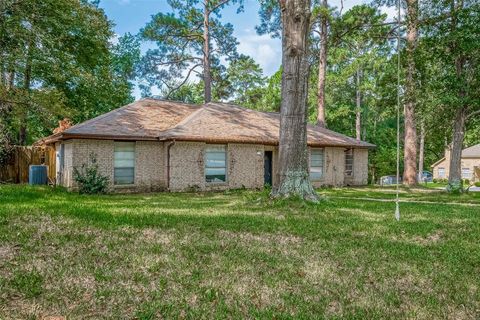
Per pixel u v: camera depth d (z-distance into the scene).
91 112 25.33
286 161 9.62
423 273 3.91
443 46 14.76
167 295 3.21
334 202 9.88
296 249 4.80
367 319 2.82
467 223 6.93
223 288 3.38
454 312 2.98
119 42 32.19
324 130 22.62
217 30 30.27
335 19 22.66
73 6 18.22
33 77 19.02
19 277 3.46
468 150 38.84
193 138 15.26
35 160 18.02
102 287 3.33
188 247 4.74
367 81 36.44
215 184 16.41
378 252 4.70
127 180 14.95
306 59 9.73
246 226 6.22
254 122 19.20
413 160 20.88
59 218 6.34
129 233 5.43
